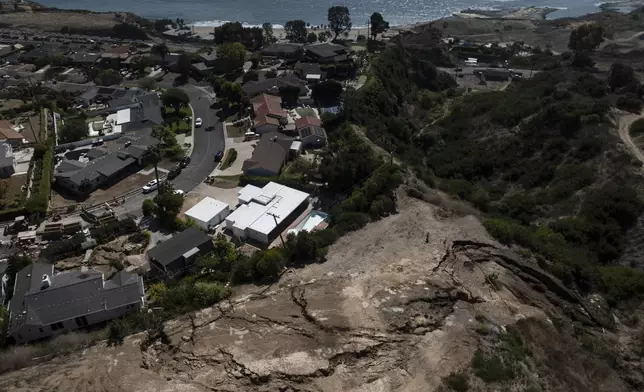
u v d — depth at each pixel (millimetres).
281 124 90188
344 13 150750
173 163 79250
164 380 32594
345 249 48562
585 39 130875
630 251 50312
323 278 43500
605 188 56500
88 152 79750
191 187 72375
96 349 35969
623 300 44250
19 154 78938
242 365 33062
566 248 49406
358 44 144750
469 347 34562
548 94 83875
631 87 84562
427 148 84125
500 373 32438
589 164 61656
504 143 73875
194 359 34188
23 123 90188
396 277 42688
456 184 65125
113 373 33312
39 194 66812
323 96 103000
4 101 100625
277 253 46219
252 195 66250
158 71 124938
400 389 31391
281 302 39969
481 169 71750
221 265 52938
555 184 61688
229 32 143875
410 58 124438
